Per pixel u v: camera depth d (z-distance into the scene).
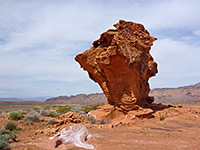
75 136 8.57
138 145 7.88
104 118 17.41
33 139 9.71
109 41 17.72
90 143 8.23
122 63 16.28
